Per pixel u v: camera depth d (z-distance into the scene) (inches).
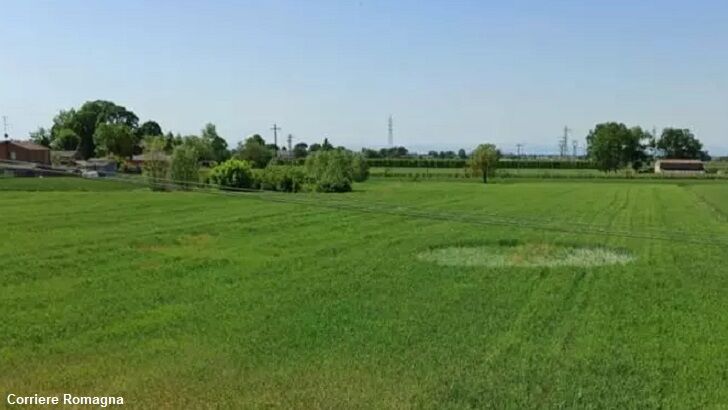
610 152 6254.9
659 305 666.8
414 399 407.5
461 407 395.9
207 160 4205.2
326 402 400.8
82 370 450.6
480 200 2271.2
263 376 444.5
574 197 2481.5
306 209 1683.1
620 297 700.0
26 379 431.8
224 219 1430.9
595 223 1526.8
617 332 562.9
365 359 482.3
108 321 578.6
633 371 462.3
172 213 1555.1
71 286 721.0
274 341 524.4
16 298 658.8
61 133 5797.2
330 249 1016.9
